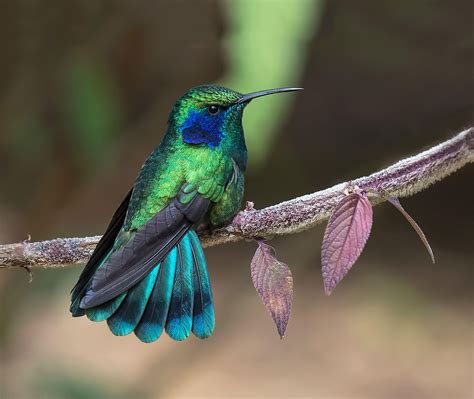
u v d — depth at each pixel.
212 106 6.59
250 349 14.66
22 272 10.20
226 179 6.41
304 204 5.46
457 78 15.80
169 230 6.05
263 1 7.27
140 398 11.11
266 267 5.13
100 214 12.39
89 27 10.93
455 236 17.84
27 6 10.79
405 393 13.52
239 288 14.79
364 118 17.17
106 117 10.00
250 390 13.44
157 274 5.88
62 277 10.17
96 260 5.89
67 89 10.12
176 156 6.44
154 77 11.81
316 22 8.09
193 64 11.78
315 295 16.61
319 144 17.42
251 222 5.50
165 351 13.93
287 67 7.37
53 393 9.43
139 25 11.12
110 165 10.95
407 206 18.55
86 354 13.98
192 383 13.33
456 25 14.39
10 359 11.12
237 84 7.43
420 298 16.09
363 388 13.72
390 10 14.12
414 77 16.42
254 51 7.30
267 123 7.60
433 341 14.87
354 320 15.75
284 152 17.30
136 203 6.30
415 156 5.29
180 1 11.28
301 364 14.32
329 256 4.91
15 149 10.90
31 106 10.84
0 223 12.70
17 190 12.03
